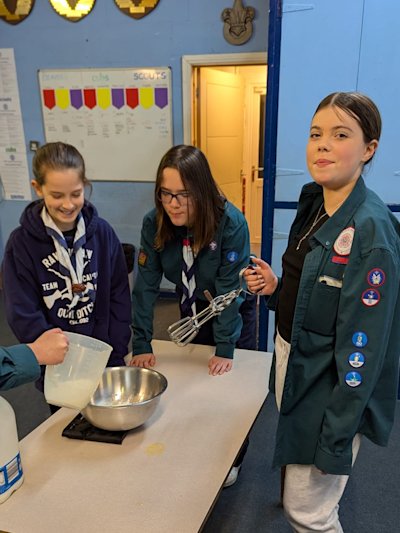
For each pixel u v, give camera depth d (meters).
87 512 0.89
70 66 3.83
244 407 1.25
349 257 0.95
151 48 3.66
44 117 3.99
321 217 1.10
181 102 3.74
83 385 1.00
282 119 2.38
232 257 1.54
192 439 1.12
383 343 0.95
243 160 5.61
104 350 1.02
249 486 1.88
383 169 2.29
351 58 2.21
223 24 3.49
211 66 3.68
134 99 3.79
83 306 1.48
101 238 1.51
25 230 1.37
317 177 0.99
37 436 1.13
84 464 1.03
